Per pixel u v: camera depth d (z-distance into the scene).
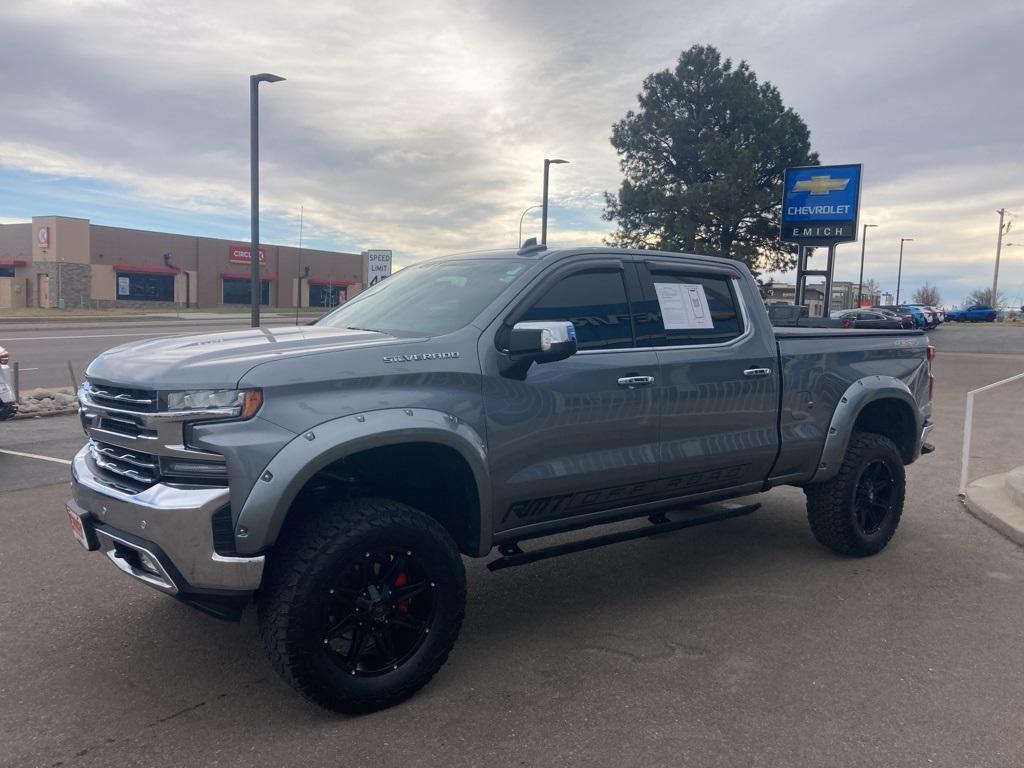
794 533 6.41
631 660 4.09
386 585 3.52
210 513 3.16
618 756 3.20
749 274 5.27
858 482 5.58
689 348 4.72
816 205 30.14
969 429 7.41
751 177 32.09
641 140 34.84
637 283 4.61
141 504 3.24
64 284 48.88
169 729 3.38
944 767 3.15
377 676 3.50
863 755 3.22
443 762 3.15
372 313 4.61
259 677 3.85
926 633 4.43
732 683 3.83
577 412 4.14
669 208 31.98
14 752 3.19
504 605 4.86
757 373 4.98
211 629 4.39
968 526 6.56
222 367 3.26
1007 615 4.70
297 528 3.44
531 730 3.39
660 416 4.50
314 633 3.29
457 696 3.69
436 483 4.03
